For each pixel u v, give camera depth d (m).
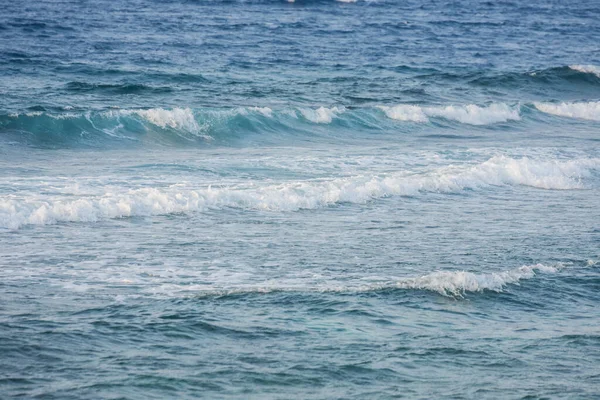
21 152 87.44
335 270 50.44
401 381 34.41
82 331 38.09
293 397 32.53
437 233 60.50
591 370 36.50
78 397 31.31
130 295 44.25
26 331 37.62
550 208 70.62
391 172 80.88
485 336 40.28
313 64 169.25
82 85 126.31
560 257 54.84
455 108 121.25
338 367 35.50
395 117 116.69
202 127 102.38
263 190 68.44
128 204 61.88
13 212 58.28
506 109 125.38
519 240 59.00
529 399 33.03
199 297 43.81
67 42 184.62
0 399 30.75
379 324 41.16
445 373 35.44
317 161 85.12
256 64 164.75
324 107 119.44
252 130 104.75
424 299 45.19
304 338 38.75
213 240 56.41
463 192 75.44
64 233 56.28
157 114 101.19
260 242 56.41
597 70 162.88
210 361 35.53
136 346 36.75
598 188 80.12
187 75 142.12
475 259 53.75
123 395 31.73
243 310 42.16
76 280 46.72
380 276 49.47
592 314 45.09
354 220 63.91
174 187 69.25
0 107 107.19
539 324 42.81
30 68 143.62
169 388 32.66
